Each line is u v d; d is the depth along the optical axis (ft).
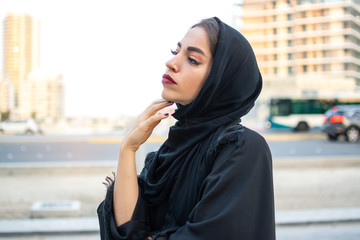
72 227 14.26
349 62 217.36
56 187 21.34
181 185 2.86
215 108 2.83
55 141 55.62
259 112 74.74
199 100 2.75
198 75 2.75
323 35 219.61
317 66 220.23
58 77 204.85
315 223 15.03
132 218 2.79
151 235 2.77
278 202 18.22
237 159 2.47
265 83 95.61
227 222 2.32
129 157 2.90
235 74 2.79
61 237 13.78
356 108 49.32
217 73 2.69
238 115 2.84
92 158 35.50
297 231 14.33
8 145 50.67
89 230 14.03
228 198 2.41
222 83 2.77
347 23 218.18
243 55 2.82
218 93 2.79
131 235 2.71
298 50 221.87
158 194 2.99
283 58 220.23
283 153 37.65
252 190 2.44
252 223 2.39
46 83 200.03
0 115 151.53
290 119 68.54
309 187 21.44
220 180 2.41
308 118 68.39
